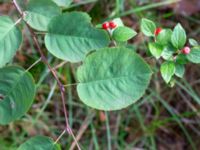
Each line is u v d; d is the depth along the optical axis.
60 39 0.15
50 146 0.15
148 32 0.17
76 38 0.15
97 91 0.14
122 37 0.17
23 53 0.33
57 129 0.35
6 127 0.34
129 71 0.14
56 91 0.34
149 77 0.14
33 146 0.15
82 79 0.14
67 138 0.35
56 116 0.35
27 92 0.15
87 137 0.35
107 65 0.14
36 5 0.16
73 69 0.34
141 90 0.14
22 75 0.15
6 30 0.15
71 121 0.33
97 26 0.18
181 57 0.17
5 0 0.32
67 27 0.15
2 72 0.15
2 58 0.15
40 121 0.34
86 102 0.14
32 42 0.33
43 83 0.33
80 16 0.15
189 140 0.35
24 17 0.16
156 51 0.16
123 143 0.35
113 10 0.34
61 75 0.33
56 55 0.15
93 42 0.15
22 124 0.34
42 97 0.34
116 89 0.14
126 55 0.14
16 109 0.15
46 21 0.16
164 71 0.16
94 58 0.14
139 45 0.35
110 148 0.33
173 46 0.17
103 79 0.14
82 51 0.15
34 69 0.20
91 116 0.35
